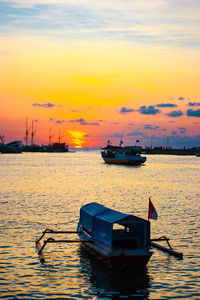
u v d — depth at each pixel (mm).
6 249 28891
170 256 28219
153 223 38875
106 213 28250
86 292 21734
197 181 94125
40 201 53375
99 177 102562
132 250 24344
